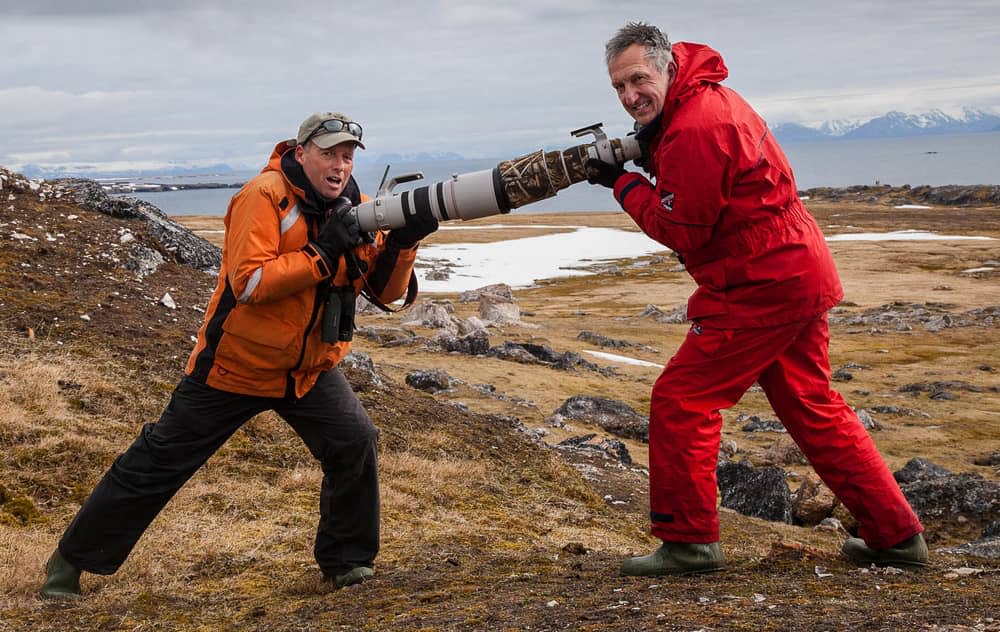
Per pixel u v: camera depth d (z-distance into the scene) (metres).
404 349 34.94
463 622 4.00
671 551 4.60
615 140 4.55
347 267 4.88
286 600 5.26
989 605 3.53
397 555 6.69
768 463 22.83
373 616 4.48
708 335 4.30
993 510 14.66
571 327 56.34
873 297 75.31
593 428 23.73
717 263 4.21
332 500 5.50
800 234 4.17
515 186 4.67
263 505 7.93
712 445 4.43
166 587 5.70
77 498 7.52
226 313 4.89
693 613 3.62
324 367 5.12
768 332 4.24
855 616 3.39
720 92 4.08
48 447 8.00
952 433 28.86
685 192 4.00
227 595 5.59
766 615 3.50
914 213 168.25
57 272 12.14
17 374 9.16
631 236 141.50
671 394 4.39
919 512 15.12
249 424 9.66
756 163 4.00
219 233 133.38
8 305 10.81
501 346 36.62
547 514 9.47
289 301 4.80
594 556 6.56
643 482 13.21
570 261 116.50
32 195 14.36
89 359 10.04
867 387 38.53
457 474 10.02
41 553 6.17
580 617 3.76
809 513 15.25
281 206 4.68
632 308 73.12
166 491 5.18
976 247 112.81
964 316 60.53
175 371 10.41
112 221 14.42
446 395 24.53
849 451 4.51
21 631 4.66
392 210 4.85
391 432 10.88
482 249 128.00
